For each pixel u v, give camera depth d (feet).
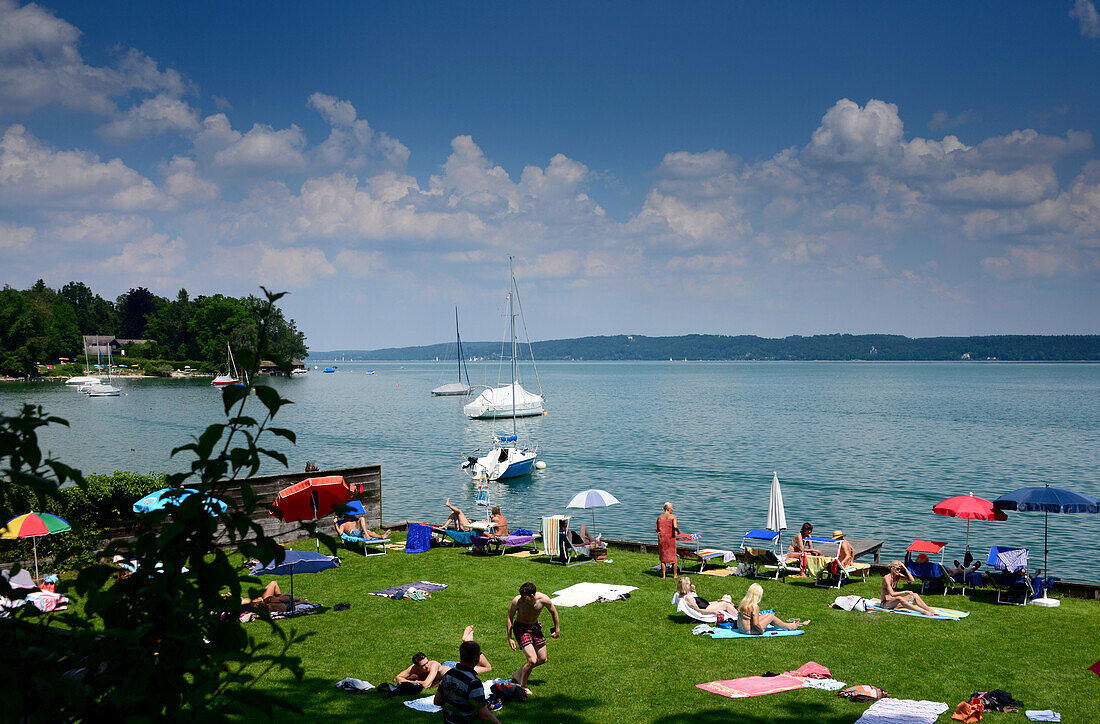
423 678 36.27
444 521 108.78
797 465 165.89
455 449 199.00
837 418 291.17
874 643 43.50
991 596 54.39
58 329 650.02
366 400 432.25
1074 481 142.82
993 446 199.21
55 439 221.46
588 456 182.60
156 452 192.13
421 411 343.87
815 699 34.91
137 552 12.30
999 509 54.54
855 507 118.93
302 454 188.03
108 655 11.56
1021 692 36.09
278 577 56.44
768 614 45.60
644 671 38.75
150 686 11.51
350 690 35.35
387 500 128.16
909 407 351.67
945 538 98.37
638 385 631.15
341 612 48.67
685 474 154.30
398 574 58.95
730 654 41.47
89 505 53.47
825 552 62.28
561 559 63.36
